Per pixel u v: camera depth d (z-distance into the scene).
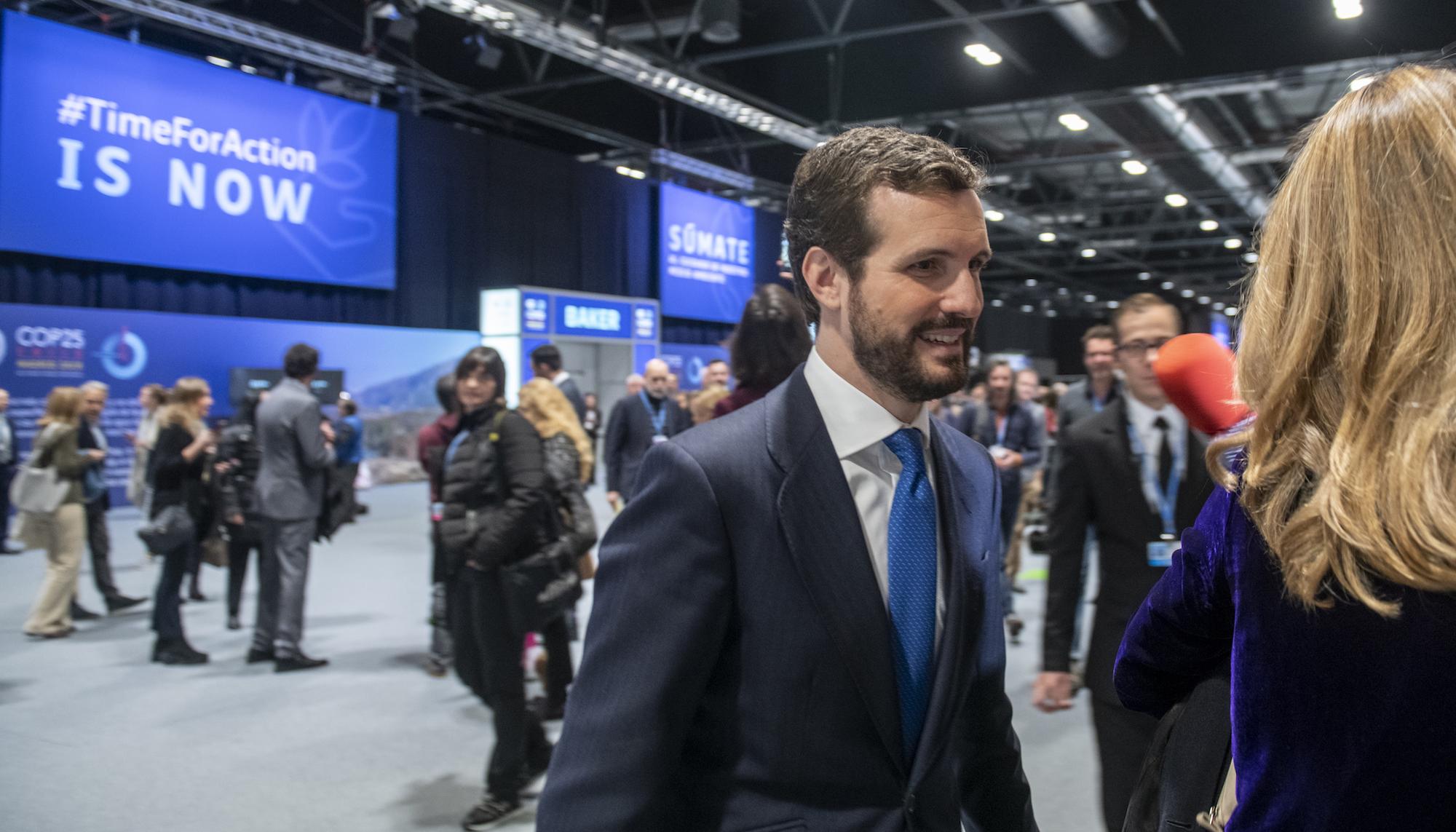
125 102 9.04
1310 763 0.55
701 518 0.86
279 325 10.02
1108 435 1.94
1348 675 0.53
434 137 11.99
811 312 0.96
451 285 12.29
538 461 2.69
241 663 4.29
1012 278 25.66
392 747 3.31
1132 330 1.91
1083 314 30.91
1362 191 0.56
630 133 14.15
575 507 3.06
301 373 4.23
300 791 2.96
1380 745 0.52
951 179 0.84
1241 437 0.63
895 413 0.91
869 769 0.86
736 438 0.90
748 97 10.74
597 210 14.15
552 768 0.87
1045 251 21.03
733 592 0.87
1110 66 8.63
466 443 2.74
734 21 8.18
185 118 9.45
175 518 4.21
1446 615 0.50
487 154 12.64
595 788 0.82
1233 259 22.03
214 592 5.77
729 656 0.88
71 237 8.73
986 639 0.99
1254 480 0.59
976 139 12.53
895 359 0.84
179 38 10.92
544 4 8.46
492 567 2.66
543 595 2.72
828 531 0.87
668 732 0.83
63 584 4.76
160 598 4.27
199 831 2.69
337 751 3.27
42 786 2.98
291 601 4.18
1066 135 12.48
